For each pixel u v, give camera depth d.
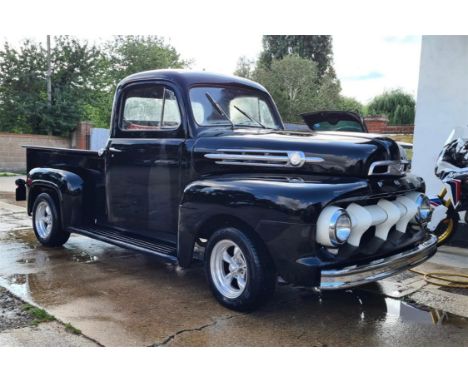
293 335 3.41
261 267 3.56
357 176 3.61
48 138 18.06
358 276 3.31
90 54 19.69
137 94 4.77
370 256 3.53
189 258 4.01
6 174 15.75
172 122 4.45
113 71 26.25
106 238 4.88
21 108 18.06
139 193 4.75
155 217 4.63
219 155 4.04
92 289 4.33
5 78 18.48
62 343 3.19
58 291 4.25
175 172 4.38
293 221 3.30
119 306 3.89
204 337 3.33
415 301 4.18
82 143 18.56
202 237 4.18
